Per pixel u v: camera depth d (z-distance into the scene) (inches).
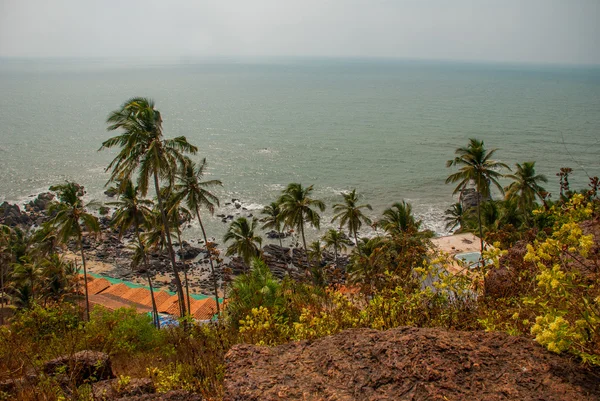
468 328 245.0
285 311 424.5
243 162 4276.6
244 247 1652.3
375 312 274.8
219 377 248.5
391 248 883.4
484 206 1646.2
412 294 269.4
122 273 2164.1
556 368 159.0
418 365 169.6
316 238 2583.7
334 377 175.8
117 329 629.9
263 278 629.0
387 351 181.0
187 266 2239.2
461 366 166.7
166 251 2356.1
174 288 2022.6
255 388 175.8
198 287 2023.9
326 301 375.2
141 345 633.0
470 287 269.4
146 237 1649.9
